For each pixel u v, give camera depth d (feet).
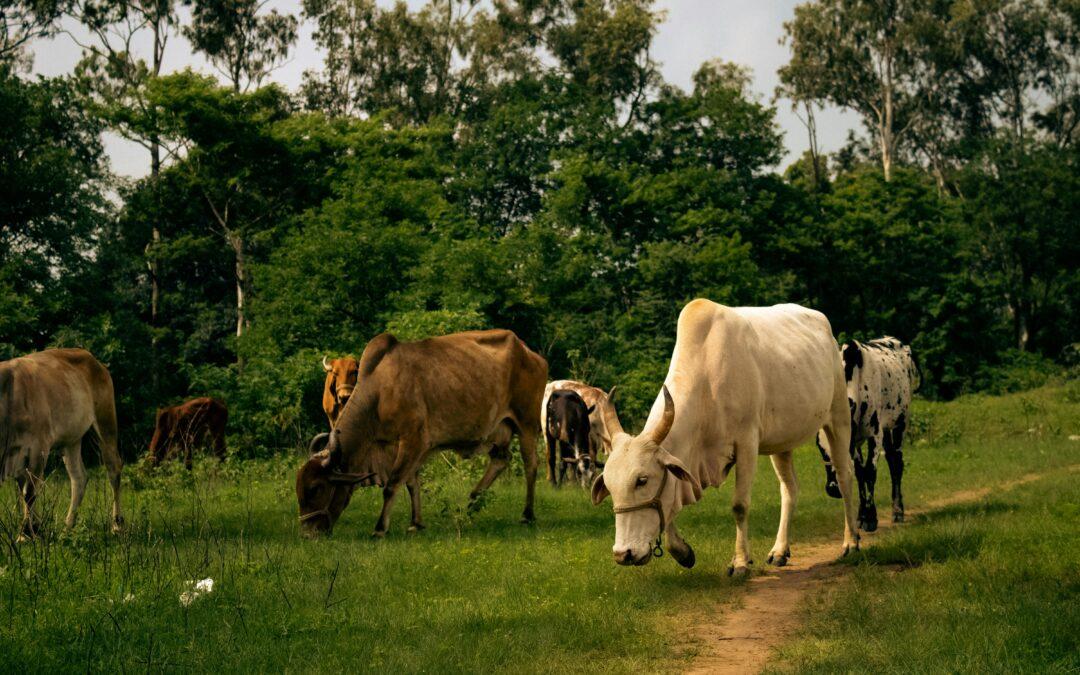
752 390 25.29
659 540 23.06
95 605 20.84
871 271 142.72
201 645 18.33
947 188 179.11
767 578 25.18
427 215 107.55
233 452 54.39
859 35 170.91
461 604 21.63
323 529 32.24
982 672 15.46
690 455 24.38
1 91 94.38
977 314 144.87
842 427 29.32
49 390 30.78
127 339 94.99
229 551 27.35
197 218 115.65
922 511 37.14
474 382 34.60
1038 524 28.50
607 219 127.75
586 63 150.92
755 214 134.21
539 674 17.13
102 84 128.88
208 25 131.03
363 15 146.41
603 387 90.79
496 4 149.48
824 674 16.29
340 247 86.02
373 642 18.78
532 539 31.14
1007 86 171.83
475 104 151.12
